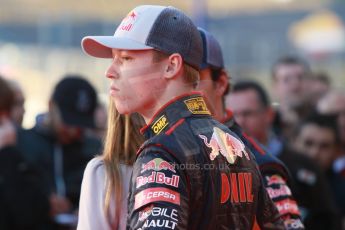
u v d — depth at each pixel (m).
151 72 5.37
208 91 6.46
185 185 4.96
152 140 5.10
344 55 29.31
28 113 25.58
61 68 26.30
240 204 5.28
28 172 10.80
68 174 12.05
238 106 11.05
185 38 5.43
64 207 11.55
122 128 5.81
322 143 13.94
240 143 5.54
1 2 28.48
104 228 5.63
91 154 12.20
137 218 4.91
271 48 26.75
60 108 12.03
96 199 5.65
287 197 6.67
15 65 27.19
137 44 5.35
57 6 26.92
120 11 26.30
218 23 26.09
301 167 11.34
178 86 5.41
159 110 5.36
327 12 29.91
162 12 5.44
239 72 24.69
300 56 28.17
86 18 26.52
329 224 11.45
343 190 14.02
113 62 5.50
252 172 5.50
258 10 27.42
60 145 12.09
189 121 5.28
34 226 10.80
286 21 27.89
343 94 16.22
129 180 5.69
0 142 10.73
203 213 5.04
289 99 17.42
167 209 4.84
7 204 10.57
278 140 11.80
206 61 6.79
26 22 28.11
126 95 5.41
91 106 12.21
